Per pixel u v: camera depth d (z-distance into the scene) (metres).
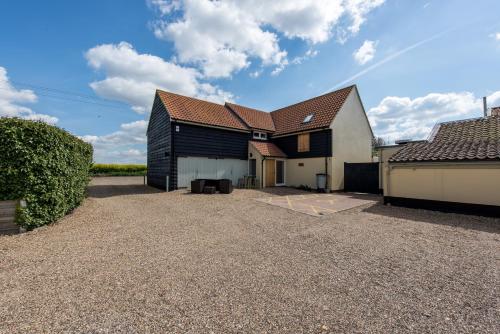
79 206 8.41
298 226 6.41
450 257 4.23
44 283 3.18
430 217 7.53
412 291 3.07
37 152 5.53
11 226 5.33
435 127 11.73
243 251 4.51
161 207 9.06
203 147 15.45
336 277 3.46
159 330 2.28
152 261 3.98
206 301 2.79
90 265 3.79
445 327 2.36
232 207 9.13
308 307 2.69
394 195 9.62
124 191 14.28
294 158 17.33
